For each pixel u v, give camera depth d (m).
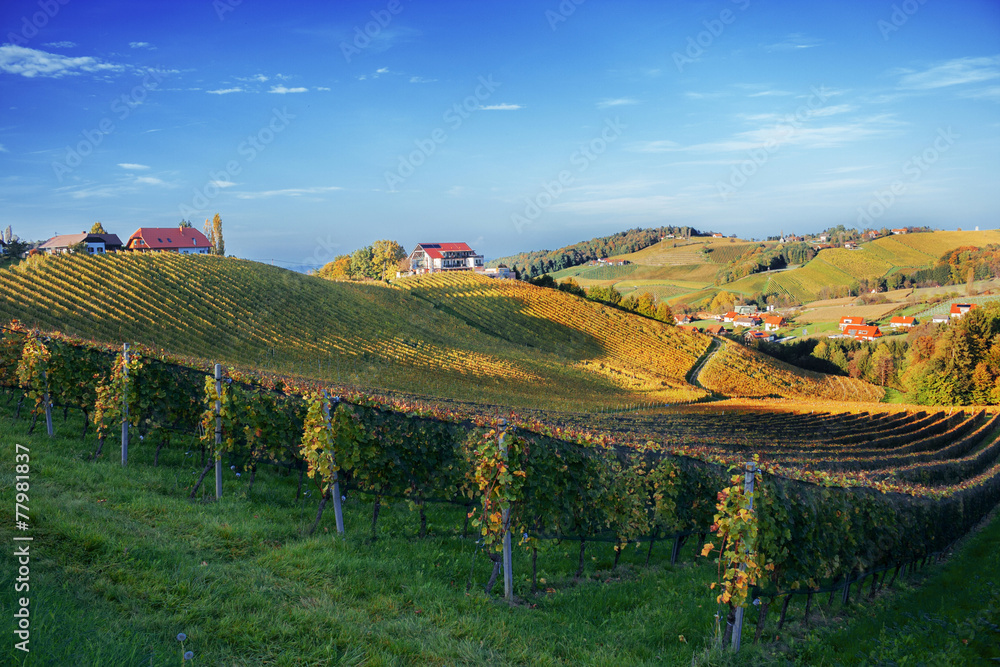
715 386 90.12
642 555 11.99
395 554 8.94
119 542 6.91
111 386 11.41
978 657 7.38
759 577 7.69
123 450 11.24
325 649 5.65
